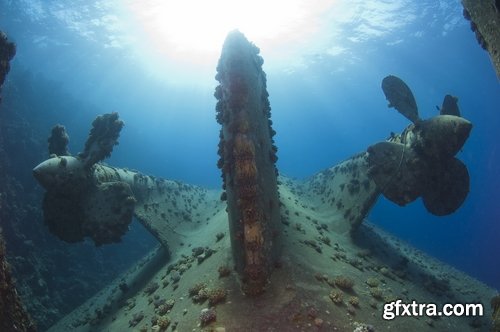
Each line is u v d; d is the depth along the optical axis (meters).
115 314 9.09
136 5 25.03
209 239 9.66
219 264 7.41
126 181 10.93
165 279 8.77
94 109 27.91
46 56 33.59
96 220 9.18
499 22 4.43
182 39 30.66
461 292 10.13
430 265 12.63
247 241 6.18
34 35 29.48
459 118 8.43
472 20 5.24
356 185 11.29
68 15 26.38
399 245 13.71
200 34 29.95
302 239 8.28
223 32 29.91
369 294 7.17
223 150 7.44
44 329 13.83
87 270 18.56
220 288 6.54
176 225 11.73
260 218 6.43
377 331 6.01
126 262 21.78
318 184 14.60
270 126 8.51
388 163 9.34
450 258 49.47
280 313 5.75
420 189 9.08
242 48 6.86
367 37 31.86
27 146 18.56
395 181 9.23
